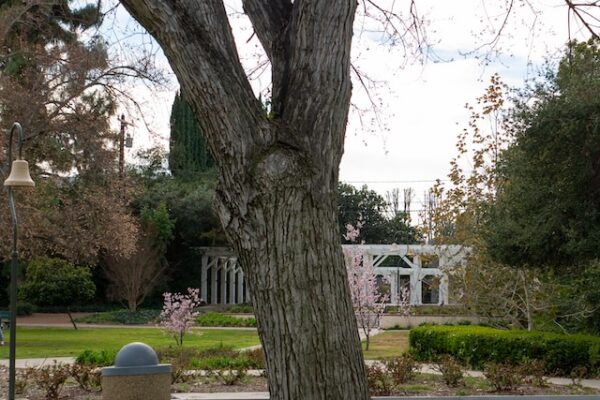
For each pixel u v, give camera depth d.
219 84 3.82
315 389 3.81
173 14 3.80
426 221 20.11
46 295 36.25
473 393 12.05
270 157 3.82
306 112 3.97
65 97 23.34
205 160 49.53
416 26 6.71
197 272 44.75
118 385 8.19
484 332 16.31
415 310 31.08
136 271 36.78
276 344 3.84
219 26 3.91
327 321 3.85
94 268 40.69
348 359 3.88
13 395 9.38
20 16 22.95
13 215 9.67
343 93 4.05
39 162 24.78
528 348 15.34
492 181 18.64
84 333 26.69
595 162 13.45
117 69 22.78
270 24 4.29
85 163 24.22
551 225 13.66
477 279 18.48
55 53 22.91
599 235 13.09
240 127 3.83
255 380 12.90
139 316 35.62
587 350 14.89
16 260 9.58
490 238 14.91
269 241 3.82
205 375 13.26
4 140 22.44
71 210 24.33
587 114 13.23
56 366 12.26
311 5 4.03
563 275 16.05
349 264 21.09
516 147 14.73
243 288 47.97
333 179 4.00
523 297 18.41
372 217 58.09
